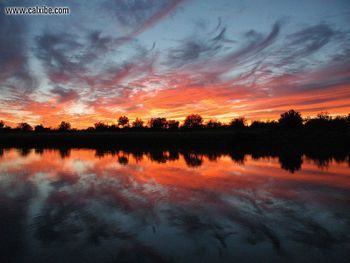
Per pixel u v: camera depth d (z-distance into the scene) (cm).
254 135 4419
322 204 930
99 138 5859
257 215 821
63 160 2352
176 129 9238
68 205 925
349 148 3372
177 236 670
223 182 1298
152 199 997
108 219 787
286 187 1185
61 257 570
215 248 608
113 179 1385
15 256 575
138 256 573
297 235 674
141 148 4128
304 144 3825
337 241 639
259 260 557
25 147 4866
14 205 926
